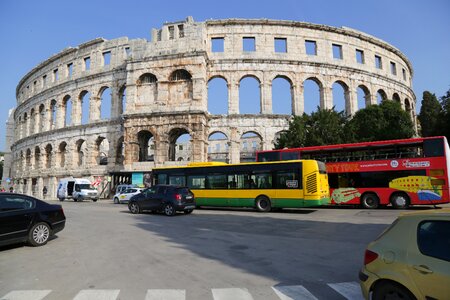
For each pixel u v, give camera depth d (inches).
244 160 3021.7
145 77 1729.8
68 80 2123.5
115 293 277.9
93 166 1930.4
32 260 397.1
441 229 205.6
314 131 1344.7
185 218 832.9
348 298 265.7
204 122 1640.0
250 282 307.6
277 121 1702.8
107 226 684.1
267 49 1782.7
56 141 2144.4
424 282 196.5
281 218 816.3
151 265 368.5
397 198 967.6
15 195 472.7
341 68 1861.5
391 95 2054.6
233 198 1040.8
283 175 975.6
